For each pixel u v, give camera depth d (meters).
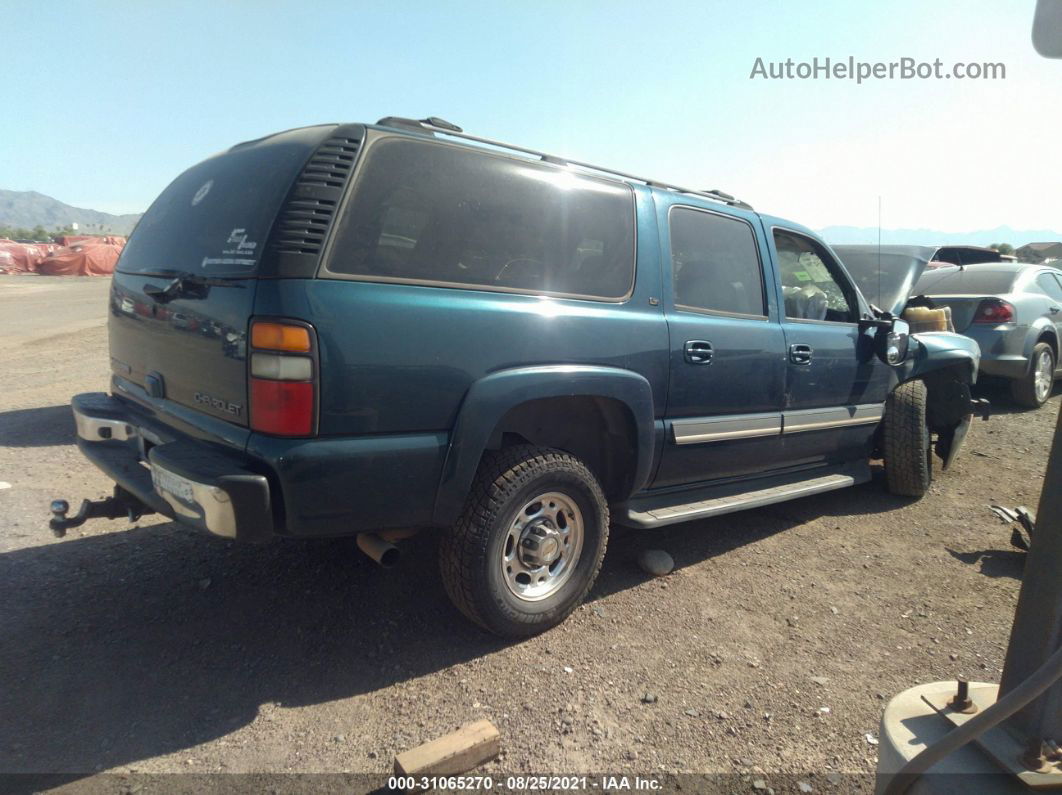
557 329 3.00
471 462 2.76
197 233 2.91
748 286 4.04
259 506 2.39
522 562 3.04
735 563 3.99
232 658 2.88
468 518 2.83
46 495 4.62
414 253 2.70
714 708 2.69
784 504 4.99
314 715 2.56
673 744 2.48
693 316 3.63
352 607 3.31
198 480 2.39
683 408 3.60
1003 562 4.09
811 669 2.97
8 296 21.50
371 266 2.58
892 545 4.31
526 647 3.05
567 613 3.21
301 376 2.39
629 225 3.43
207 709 2.57
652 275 3.47
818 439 4.46
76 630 3.04
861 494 5.23
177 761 2.30
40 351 10.71
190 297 2.74
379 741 2.44
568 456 3.11
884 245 6.09
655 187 3.72
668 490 3.77
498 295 2.88
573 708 2.65
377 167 2.66
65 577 3.50
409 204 2.72
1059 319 8.18
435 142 2.85
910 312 5.82
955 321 7.71
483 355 2.77
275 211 2.52
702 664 2.97
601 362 3.17
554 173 3.22
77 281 30.00
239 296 2.50
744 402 3.91
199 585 3.46
